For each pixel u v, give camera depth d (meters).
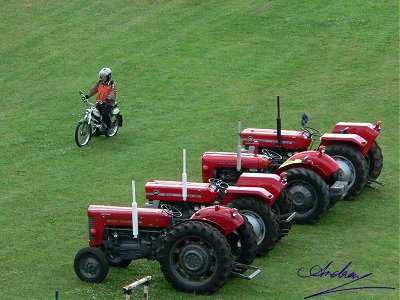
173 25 75.00
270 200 33.31
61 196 41.81
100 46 71.75
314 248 34.84
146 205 33.91
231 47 70.00
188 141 51.50
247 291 30.52
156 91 61.94
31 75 67.06
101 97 52.09
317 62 66.44
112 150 50.06
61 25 76.62
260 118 55.66
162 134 53.09
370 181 42.50
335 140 40.69
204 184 34.00
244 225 31.25
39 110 59.44
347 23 73.50
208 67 66.25
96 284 31.06
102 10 79.50
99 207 31.92
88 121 51.22
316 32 72.12
